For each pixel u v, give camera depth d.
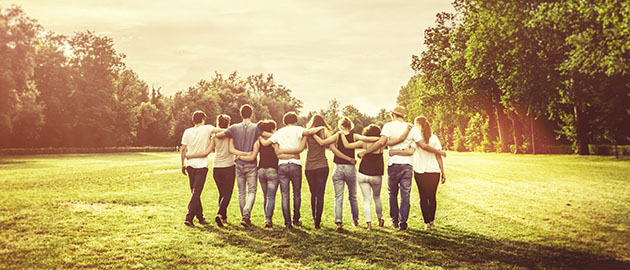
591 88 28.45
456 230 6.73
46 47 61.94
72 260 5.06
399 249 5.57
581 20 22.89
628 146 30.75
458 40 41.19
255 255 5.29
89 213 8.24
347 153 6.94
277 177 7.11
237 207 9.07
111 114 67.12
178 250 5.51
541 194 11.02
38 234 6.38
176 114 93.38
